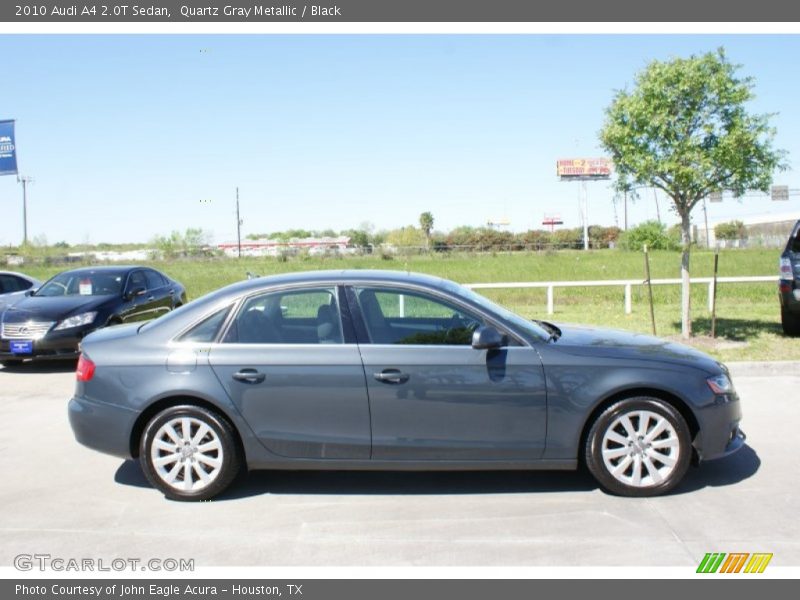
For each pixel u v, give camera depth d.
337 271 5.27
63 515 4.67
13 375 9.98
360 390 4.70
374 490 5.01
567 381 4.67
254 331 4.91
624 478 4.70
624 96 10.17
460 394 4.67
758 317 13.03
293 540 4.20
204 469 4.86
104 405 4.89
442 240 76.31
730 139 9.30
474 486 5.03
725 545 4.00
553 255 52.25
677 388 4.70
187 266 43.97
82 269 12.13
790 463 5.37
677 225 13.08
